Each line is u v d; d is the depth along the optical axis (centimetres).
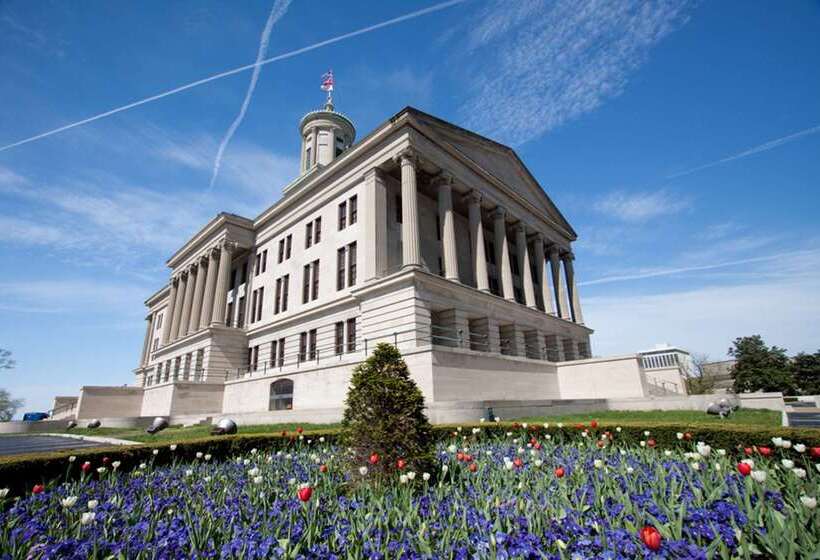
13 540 460
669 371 3509
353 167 3259
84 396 4184
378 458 662
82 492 747
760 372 5044
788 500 488
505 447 1027
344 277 3112
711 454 856
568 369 3105
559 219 4709
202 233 4516
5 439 2367
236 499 609
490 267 3984
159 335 6512
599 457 812
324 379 2545
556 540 381
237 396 3334
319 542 441
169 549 420
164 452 1069
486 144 3688
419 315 2417
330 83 5706
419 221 3362
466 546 395
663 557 328
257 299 4062
